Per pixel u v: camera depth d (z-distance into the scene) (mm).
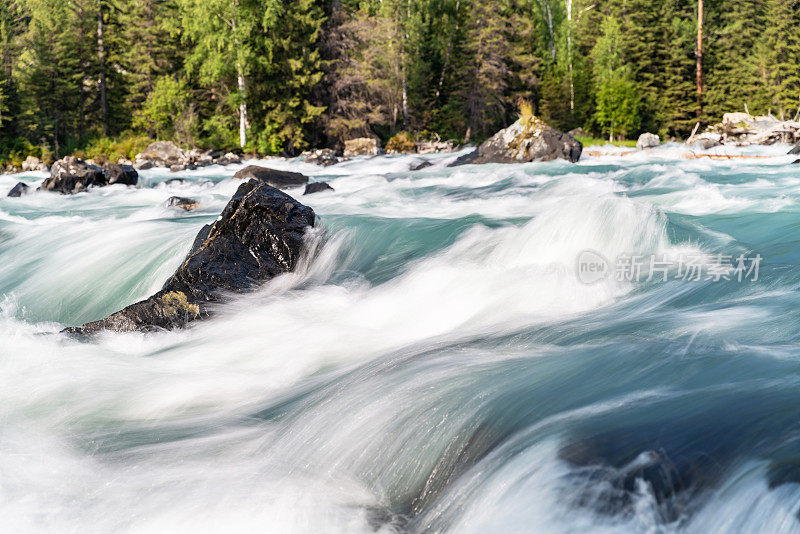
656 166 17484
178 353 5762
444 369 4242
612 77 51031
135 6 49031
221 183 19062
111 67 53219
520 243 7258
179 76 48688
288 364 5285
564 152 22906
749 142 33344
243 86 41156
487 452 3293
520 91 54656
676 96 53156
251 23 40156
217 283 7098
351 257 7926
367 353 5281
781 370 3580
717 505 2607
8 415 4570
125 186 19531
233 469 3693
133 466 3801
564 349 4344
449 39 53750
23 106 46562
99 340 6230
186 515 3240
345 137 43469
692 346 4090
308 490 3416
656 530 2600
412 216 10508
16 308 8102
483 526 2883
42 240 10297
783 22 48656
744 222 8203
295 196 15203
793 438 2840
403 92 48625
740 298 5160
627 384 3637
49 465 3842
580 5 64438
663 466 2781
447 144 41719
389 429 3713
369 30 43594
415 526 3107
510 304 5875
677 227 7266
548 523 2744
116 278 8414
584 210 7113
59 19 52688
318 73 42219
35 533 3160
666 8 54094
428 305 6246
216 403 4695
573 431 3154
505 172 18688
